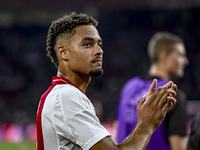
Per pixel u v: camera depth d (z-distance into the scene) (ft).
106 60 269.23
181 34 276.62
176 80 239.71
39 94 244.01
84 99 18.54
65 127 17.19
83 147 16.80
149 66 262.67
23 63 263.49
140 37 278.67
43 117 18.28
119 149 16.83
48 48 21.53
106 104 226.79
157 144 33.81
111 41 278.87
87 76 20.31
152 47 40.32
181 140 33.60
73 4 237.45
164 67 39.24
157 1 241.55
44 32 279.49
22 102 237.86
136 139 17.39
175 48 39.11
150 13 281.54
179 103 34.30
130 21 286.05
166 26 282.77
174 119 33.78
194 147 31.71
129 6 241.76
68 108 17.47
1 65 261.24
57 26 20.70
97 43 20.31
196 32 276.00
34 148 141.79
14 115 216.54
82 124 17.06
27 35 278.87
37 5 237.66
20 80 252.42
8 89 245.45
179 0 243.19
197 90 236.22
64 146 17.56
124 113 39.32
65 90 18.47
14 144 156.46
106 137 17.07
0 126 173.06
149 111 18.34
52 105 17.97
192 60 258.57
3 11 248.32
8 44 272.72
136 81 40.45
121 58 268.82
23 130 178.40
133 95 39.24
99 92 240.32
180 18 279.08
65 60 20.26
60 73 20.76
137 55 270.05
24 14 258.57
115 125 44.80
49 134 17.94
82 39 19.75
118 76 257.55
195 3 244.22
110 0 237.45
